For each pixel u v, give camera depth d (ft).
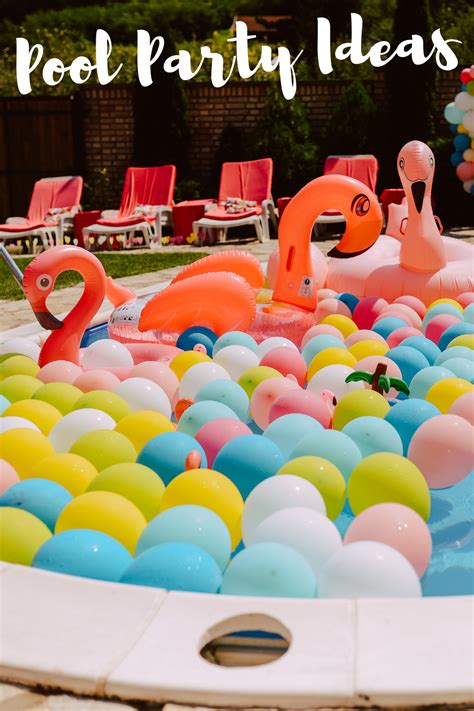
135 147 48.21
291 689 5.38
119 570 7.38
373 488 9.05
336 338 16.66
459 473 10.49
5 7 131.75
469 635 5.75
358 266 22.88
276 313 18.83
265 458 9.94
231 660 6.44
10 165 50.01
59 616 6.17
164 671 5.59
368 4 115.34
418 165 21.09
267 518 7.95
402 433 11.44
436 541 10.03
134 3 131.54
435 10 115.24
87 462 10.02
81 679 5.59
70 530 7.70
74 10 128.88
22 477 10.61
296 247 18.86
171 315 17.47
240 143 48.19
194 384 14.11
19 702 5.59
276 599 6.29
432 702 5.28
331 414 12.44
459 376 14.43
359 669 5.48
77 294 26.21
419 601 6.17
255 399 13.28
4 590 6.52
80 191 44.55
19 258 39.65
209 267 19.38
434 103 46.62
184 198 47.65
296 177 46.96
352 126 46.93
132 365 16.37
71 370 14.71
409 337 16.46
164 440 10.34
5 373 15.25
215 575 7.20
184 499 8.80
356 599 6.23
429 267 21.67
